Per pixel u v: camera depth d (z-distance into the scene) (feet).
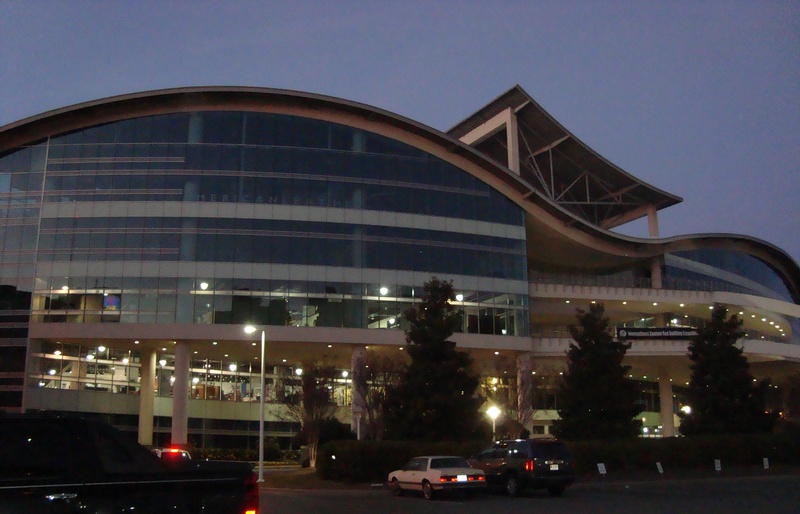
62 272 173.06
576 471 121.08
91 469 26.73
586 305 220.23
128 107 181.88
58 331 169.89
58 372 175.63
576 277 228.02
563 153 237.45
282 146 184.85
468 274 191.42
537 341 198.18
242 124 184.55
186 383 172.04
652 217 256.11
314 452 153.58
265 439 201.77
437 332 119.65
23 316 171.22
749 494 94.07
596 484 112.27
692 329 204.03
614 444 125.49
